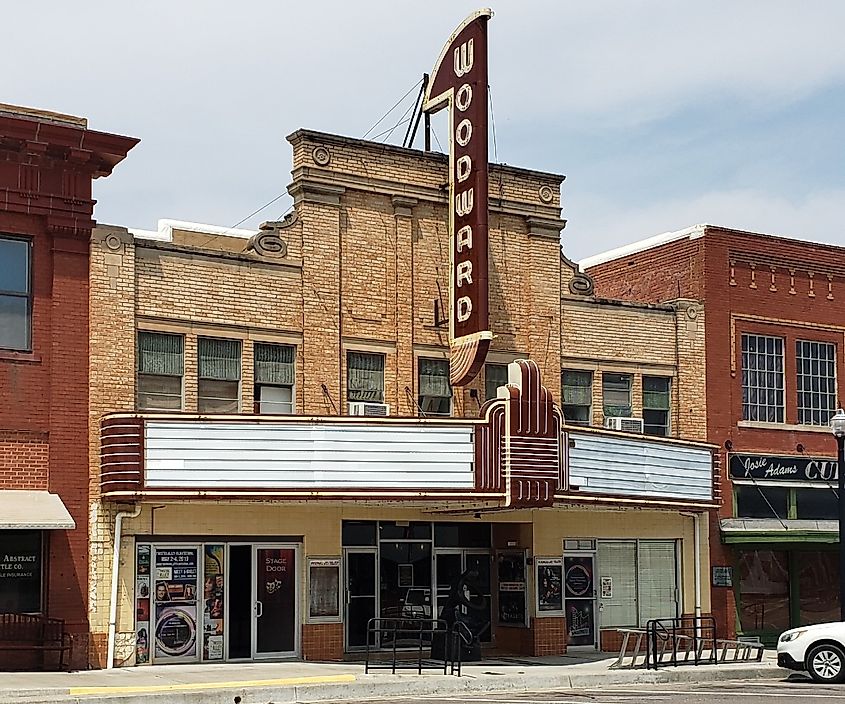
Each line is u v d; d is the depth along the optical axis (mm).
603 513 31375
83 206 25297
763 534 33250
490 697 21859
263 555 26953
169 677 22688
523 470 25562
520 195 30984
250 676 22953
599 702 20453
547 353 30906
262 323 27297
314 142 28234
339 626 27484
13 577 24156
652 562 32312
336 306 28219
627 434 28562
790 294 35812
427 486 25141
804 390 35781
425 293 29609
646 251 36188
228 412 26781
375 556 28859
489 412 25656
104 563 24906
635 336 32656
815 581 35469
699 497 30891
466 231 27844
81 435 24875
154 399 25984
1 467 24078
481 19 27969
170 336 26312
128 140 25484
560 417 26391
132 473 24125
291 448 24688
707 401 33656
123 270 25688
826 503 35812
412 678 23062
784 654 25672
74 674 23234
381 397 28797
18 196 24656
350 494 24781
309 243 28062
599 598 31188
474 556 30641
